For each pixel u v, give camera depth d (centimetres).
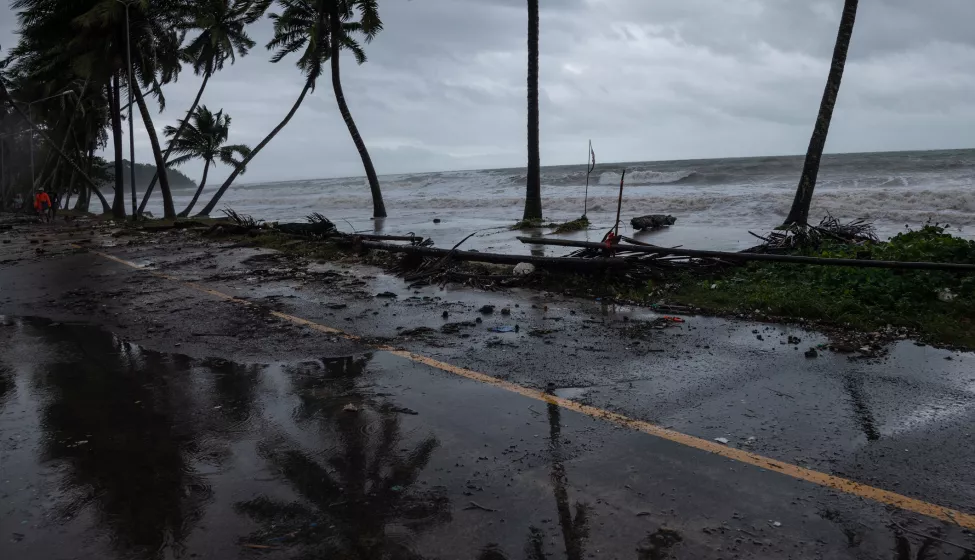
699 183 4284
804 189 1452
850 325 604
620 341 580
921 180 3136
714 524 273
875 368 485
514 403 428
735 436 366
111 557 257
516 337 604
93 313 770
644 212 2327
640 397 434
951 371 472
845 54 1390
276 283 948
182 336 639
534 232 1675
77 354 582
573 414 405
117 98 3000
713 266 864
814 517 278
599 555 251
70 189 4306
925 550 253
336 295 840
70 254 1435
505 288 855
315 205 4125
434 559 252
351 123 2628
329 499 301
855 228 1150
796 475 317
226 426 396
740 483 310
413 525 276
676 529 269
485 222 2116
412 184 6275
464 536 267
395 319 693
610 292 798
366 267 1079
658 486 307
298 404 434
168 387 479
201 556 256
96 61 2800
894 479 311
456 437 371
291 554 257
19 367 545
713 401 424
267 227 1619
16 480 328
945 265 687
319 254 1232
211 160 3434
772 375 474
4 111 4272
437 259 1006
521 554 253
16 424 409
